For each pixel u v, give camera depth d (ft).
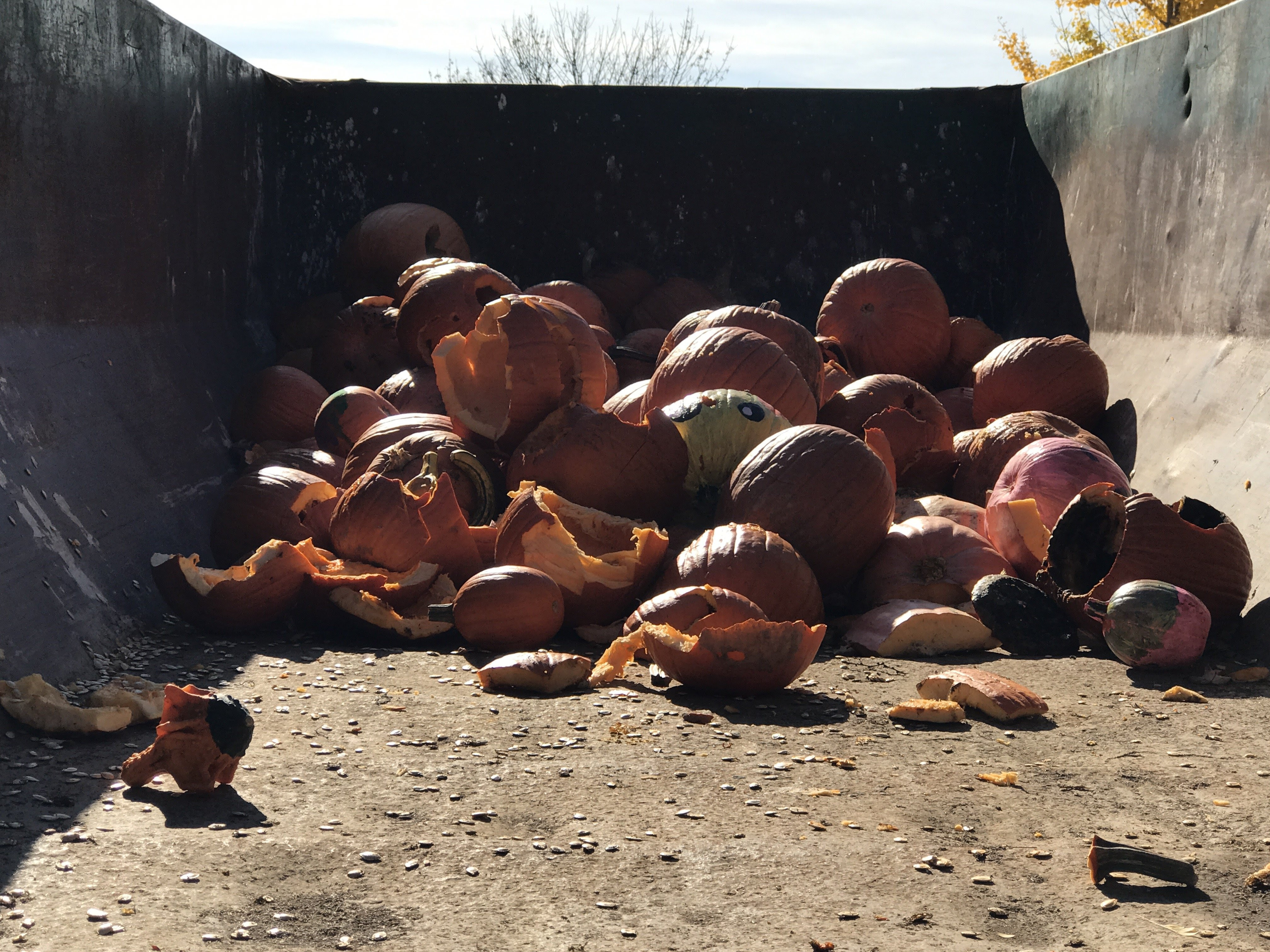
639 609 6.63
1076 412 9.81
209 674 6.32
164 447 8.46
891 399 9.18
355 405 8.89
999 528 7.81
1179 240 9.55
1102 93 10.85
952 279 12.78
